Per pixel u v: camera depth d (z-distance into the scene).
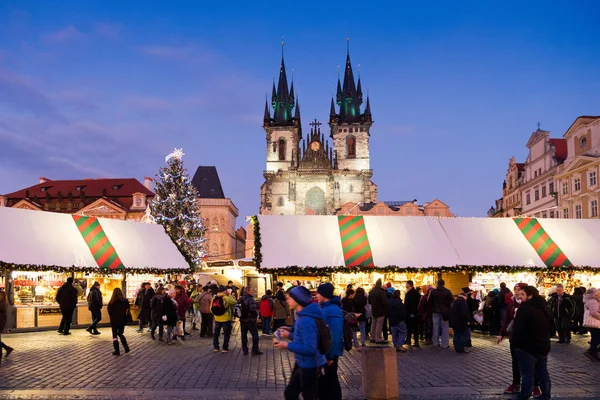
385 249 26.16
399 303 18.16
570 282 28.22
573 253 26.98
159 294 21.39
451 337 22.50
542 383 9.88
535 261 26.50
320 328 7.31
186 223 61.34
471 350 18.22
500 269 26.11
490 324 22.88
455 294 28.06
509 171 84.44
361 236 26.58
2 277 24.17
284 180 134.00
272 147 137.88
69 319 23.03
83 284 27.91
